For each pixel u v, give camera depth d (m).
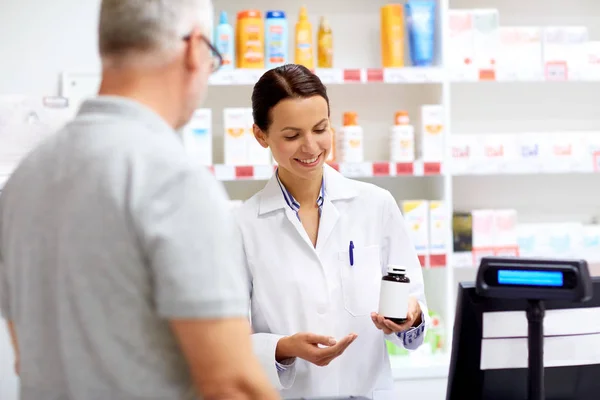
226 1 3.57
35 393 1.07
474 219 3.37
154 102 1.08
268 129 1.91
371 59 3.63
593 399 1.44
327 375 1.98
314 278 2.00
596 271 3.65
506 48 3.35
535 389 1.34
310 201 2.04
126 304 1.01
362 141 3.43
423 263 3.28
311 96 1.85
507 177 3.73
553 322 1.40
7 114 2.69
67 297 1.03
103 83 1.11
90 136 1.05
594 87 3.75
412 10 3.33
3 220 1.14
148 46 1.06
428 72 3.24
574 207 3.76
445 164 3.26
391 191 3.68
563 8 3.73
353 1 3.62
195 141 3.18
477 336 1.39
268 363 1.80
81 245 1.01
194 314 0.97
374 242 2.07
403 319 1.75
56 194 1.05
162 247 0.98
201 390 0.99
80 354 1.03
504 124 3.73
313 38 3.60
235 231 1.07
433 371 3.21
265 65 3.32
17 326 1.10
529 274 1.31
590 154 3.38
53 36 3.37
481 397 1.42
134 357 1.02
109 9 1.07
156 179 1.00
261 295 2.00
